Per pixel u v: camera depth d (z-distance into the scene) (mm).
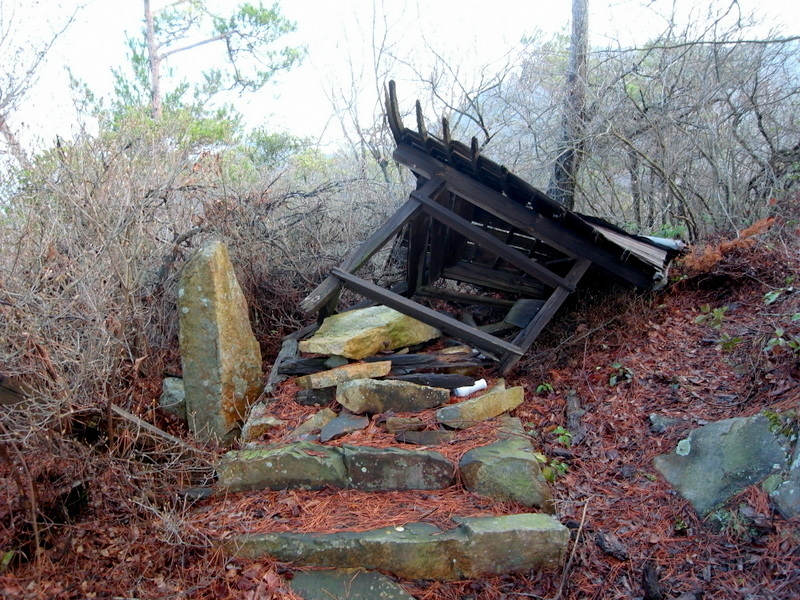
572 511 3701
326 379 4746
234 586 3244
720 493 3531
